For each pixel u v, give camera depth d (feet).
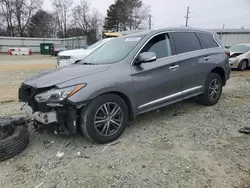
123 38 13.96
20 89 11.51
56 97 9.72
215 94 16.74
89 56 14.26
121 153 10.13
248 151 10.19
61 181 8.28
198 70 14.88
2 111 15.83
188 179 8.30
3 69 43.73
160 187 7.91
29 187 8.00
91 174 8.66
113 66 11.37
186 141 11.23
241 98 19.22
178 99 13.97
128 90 11.37
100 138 10.72
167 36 13.75
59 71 11.59
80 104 9.89
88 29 211.41
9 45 128.98
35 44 135.13
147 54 11.65
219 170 8.82
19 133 10.26
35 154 10.11
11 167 9.16
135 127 12.95
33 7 191.62
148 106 12.44
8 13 181.88
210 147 10.61
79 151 10.34
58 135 11.93
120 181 8.25
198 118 14.32
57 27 210.79
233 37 101.91
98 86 10.33
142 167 9.05
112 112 11.04
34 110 10.66
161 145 10.84
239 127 12.91
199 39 15.66
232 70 39.06
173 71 13.33
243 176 8.44
